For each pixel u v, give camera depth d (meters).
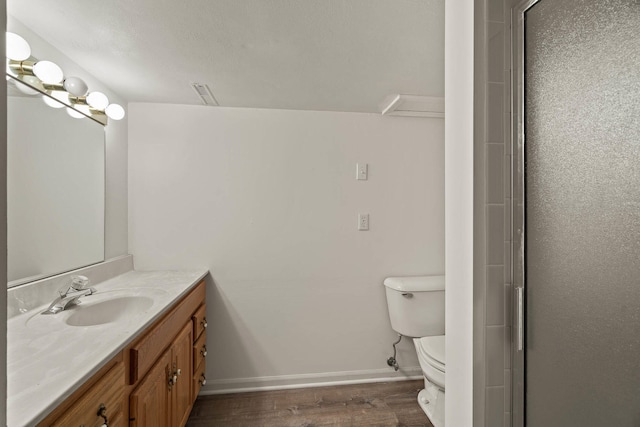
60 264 1.56
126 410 1.13
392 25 1.34
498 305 0.85
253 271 2.35
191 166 2.29
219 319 2.32
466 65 0.89
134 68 1.72
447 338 0.99
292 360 2.39
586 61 0.62
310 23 1.32
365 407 2.13
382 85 1.94
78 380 0.81
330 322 2.42
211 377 2.32
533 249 0.77
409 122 2.49
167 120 2.26
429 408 2.05
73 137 1.65
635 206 0.53
